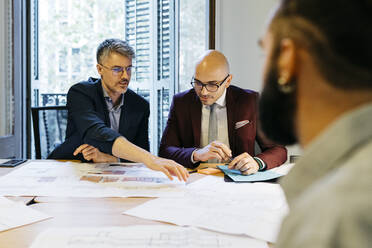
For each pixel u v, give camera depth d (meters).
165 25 3.18
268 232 0.79
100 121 1.66
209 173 1.45
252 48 2.74
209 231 0.80
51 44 3.85
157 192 1.14
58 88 3.90
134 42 3.63
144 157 1.38
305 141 0.31
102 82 1.91
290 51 0.29
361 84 0.27
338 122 0.27
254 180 1.30
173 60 3.06
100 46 1.86
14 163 1.58
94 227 0.81
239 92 1.90
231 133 1.85
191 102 1.88
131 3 3.65
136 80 3.56
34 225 0.85
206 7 2.78
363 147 0.25
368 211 0.21
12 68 2.86
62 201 1.05
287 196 0.31
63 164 1.59
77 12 3.86
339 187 0.23
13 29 2.85
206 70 1.69
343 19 0.26
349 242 0.21
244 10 2.74
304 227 0.23
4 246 0.73
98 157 1.66
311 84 0.29
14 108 2.88
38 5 3.69
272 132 0.34
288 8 0.30
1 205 0.98
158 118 3.32
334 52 0.27
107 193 1.13
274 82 0.32
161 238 0.75
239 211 0.94
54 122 2.29
